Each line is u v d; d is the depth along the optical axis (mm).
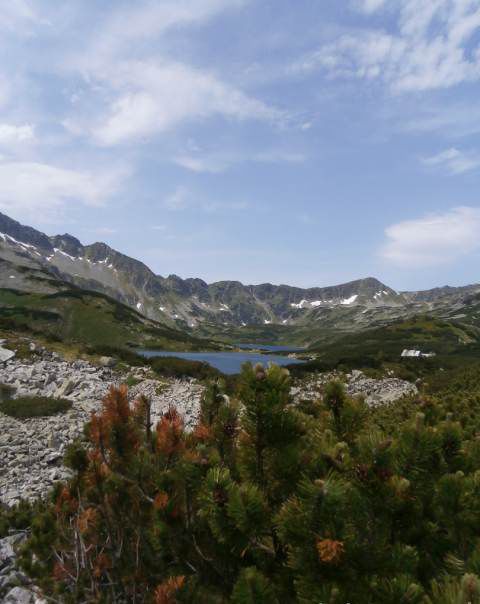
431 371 63844
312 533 2939
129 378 33750
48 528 6145
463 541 3557
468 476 3957
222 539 3512
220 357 144625
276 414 3941
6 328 45312
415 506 3490
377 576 2951
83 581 5277
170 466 5191
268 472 4035
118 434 5105
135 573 4754
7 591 6383
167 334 188750
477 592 2117
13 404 21375
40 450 16188
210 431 5262
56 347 41312
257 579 2996
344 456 3676
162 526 4371
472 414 12234
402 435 3707
